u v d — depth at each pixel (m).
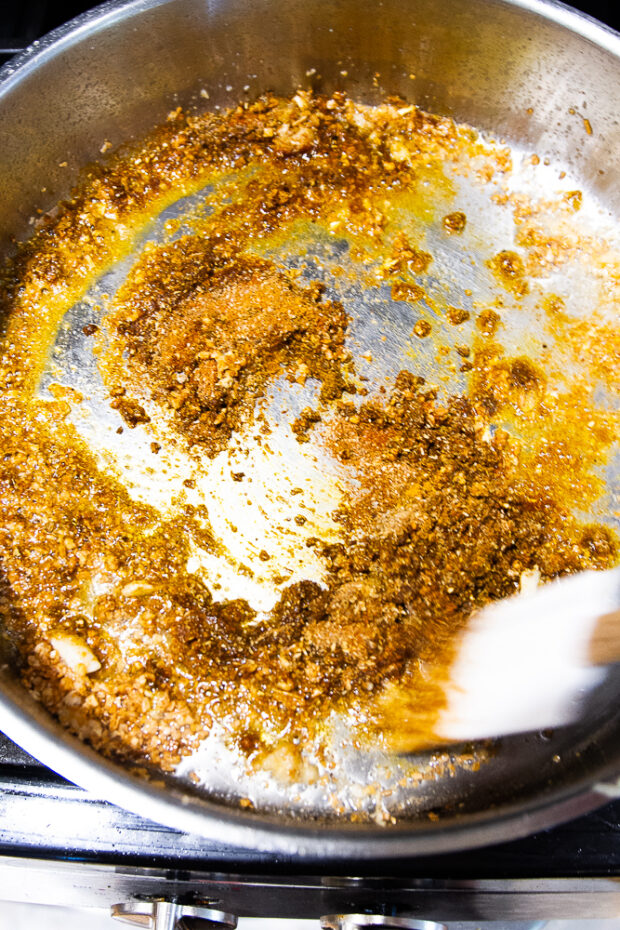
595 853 0.23
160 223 0.33
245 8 0.30
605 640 0.27
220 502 0.28
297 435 0.29
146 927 0.28
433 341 0.31
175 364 0.30
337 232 0.33
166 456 0.29
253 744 0.25
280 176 0.34
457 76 0.32
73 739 0.23
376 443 0.29
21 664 0.26
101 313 0.31
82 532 0.28
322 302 0.31
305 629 0.27
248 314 0.31
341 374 0.30
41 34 0.32
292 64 0.33
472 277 0.32
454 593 0.28
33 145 0.30
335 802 0.25
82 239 0.32
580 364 0.31
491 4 0.29
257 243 0.32
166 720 0.26
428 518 0.28
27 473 0.29
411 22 0.30
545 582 0.28
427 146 0.34
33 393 0.30
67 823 0.23
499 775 0.25
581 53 0.29
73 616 0.27
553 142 0.33
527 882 0.23
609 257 0.33
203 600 0.27
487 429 0.30
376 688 0.26
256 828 0.21
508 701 0.26
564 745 0.26
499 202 0.33
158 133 0.33
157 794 0.21
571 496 0.29
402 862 0.23
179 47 0.31
